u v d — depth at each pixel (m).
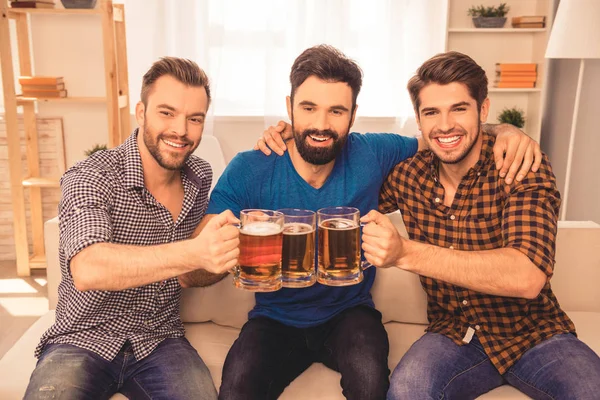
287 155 1.75
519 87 4.23
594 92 3.60
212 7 4.17
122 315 1.67
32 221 3.90
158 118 1.62
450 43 4.41
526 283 1.49
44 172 4.09
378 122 4.43
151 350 1.68
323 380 1.72
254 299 2.00
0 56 3.47
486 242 1.73
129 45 4.29
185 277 1.76
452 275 1.47
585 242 2.07
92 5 3.58
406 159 1.86
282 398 1.63
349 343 1.66
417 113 1.73
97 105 4.05
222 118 4.37
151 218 1.69
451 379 1.62
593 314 2.08
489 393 1.65
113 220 1.64
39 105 4.02
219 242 1.32
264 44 4.38
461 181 1.71
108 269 1.38
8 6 3.48
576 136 3.88
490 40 4.41
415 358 1.66
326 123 1.57
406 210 1.83
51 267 2.06
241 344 1.69
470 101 1.64
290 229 1.40
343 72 1.55
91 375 1.57
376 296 2.02
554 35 3.21
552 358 1.59
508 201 1.63
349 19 4.30
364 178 1.77
